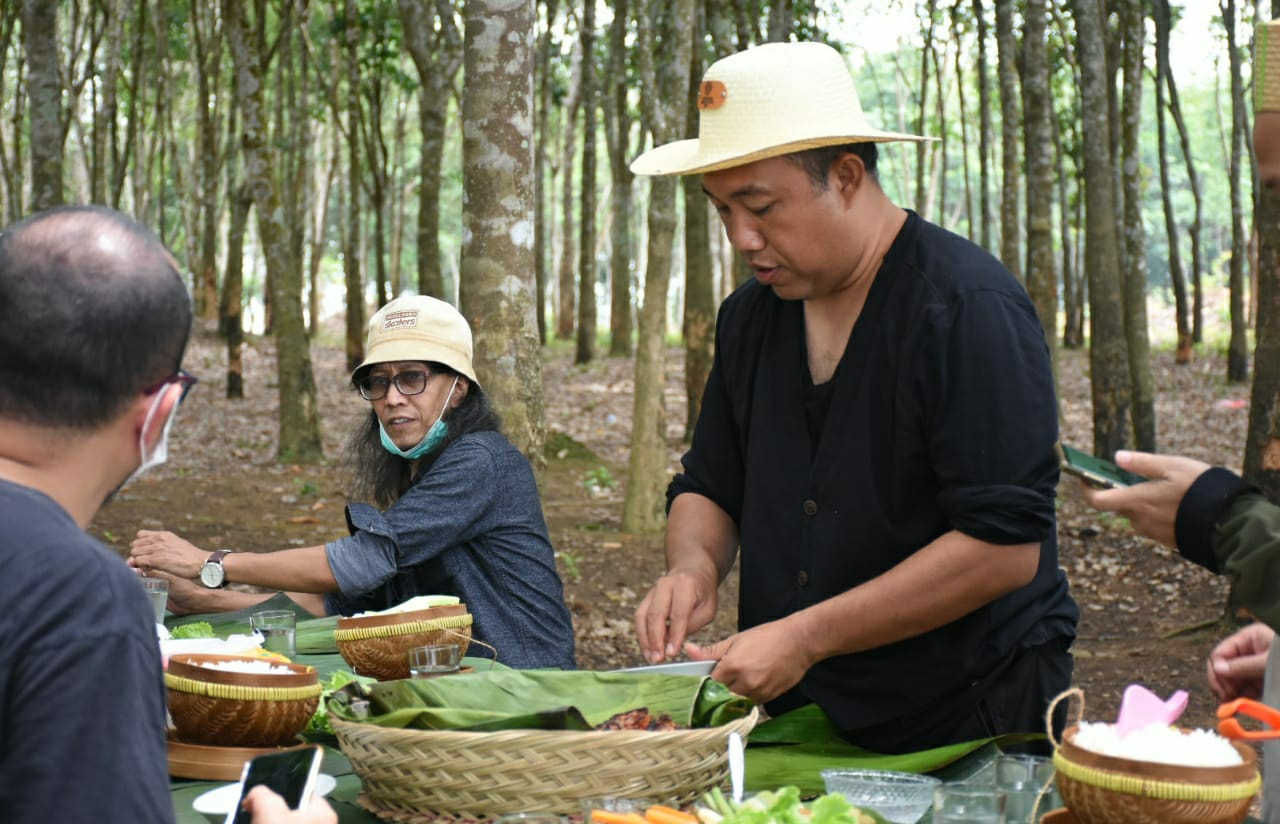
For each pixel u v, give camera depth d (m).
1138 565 10.02
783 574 3.20
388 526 3.88
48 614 1.51
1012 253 17.14
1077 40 12.62
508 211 6.32
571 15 27.22
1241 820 1.91
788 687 2.86
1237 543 2.05
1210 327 37.75
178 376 1.74
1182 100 49.72
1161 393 22.20
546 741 2.18
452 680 2.55
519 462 4.09
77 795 1.48
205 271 29.47
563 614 4.14
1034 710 3.03
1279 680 2.44
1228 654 2.59
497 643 3.97
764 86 2.86
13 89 31.53
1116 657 7.97
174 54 26.02
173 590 4.10
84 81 20.42
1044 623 3.06
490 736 2.18
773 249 2.93
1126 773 1.87
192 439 16.81
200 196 31.70
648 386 10.72
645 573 9.66
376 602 4.09
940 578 2.81
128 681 1.53
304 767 1.88
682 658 3.07
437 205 16.95
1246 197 54.50
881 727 3.04
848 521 3.06
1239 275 22.61
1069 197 30.20
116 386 1.65
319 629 3.96
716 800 2.07
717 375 3.47
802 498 3.16
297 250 24.05
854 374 3.03
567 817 2.17
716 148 2.89
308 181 34.50
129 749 1.52
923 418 2.94
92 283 1.62
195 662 2.62
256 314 53.97
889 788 2.23
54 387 1.63
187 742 2.56
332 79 22.91
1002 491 2.79
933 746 3.02
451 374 4.04
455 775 2.21
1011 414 2.83
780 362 3.24
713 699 2.46
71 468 1.67
